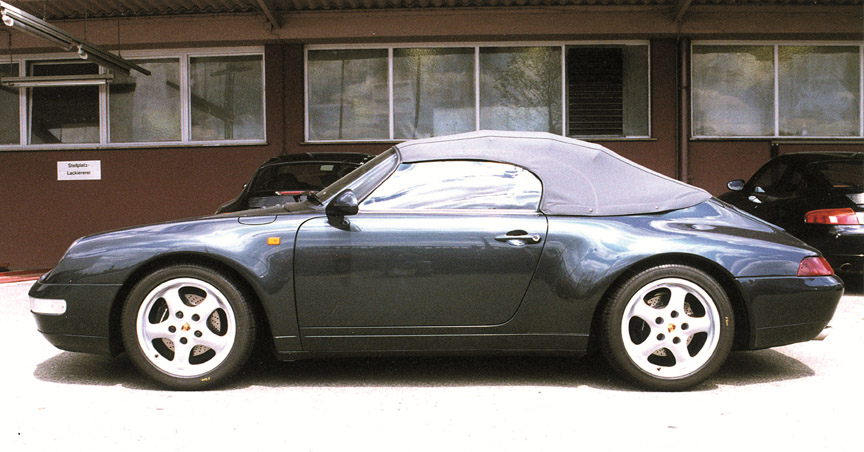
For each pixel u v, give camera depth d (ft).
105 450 9.62
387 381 13.11
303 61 35.78
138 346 12.35
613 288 12.39
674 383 12.27
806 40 35.81
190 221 12.95
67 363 14.57
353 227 12.45
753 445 9.78
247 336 12.41
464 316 12.43
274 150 35.70
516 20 34.24
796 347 15.92
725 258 12.28
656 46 35.27
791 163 25.53
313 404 11.70
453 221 12.51
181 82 36.35
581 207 12.73
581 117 35.58
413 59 35.78
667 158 35.35
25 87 36.55
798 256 12.58
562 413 11.19
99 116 36.63
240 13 34.50
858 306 21.57
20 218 36.40
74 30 35.19
